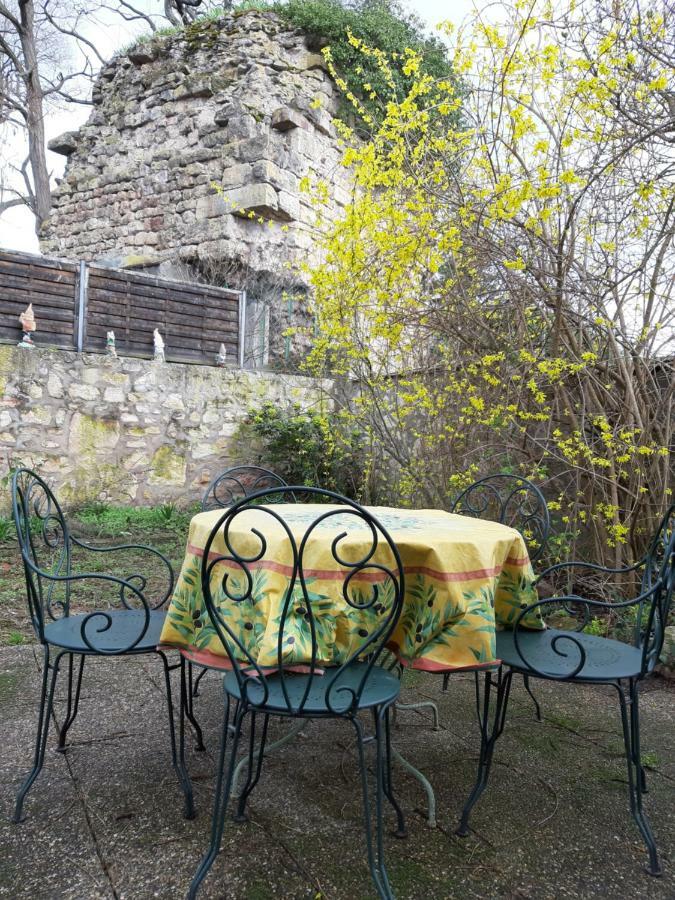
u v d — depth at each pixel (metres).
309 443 7.08
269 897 1.70
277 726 2.74
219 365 8.57
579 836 2.01
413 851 1.91
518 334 4.16
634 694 2.01
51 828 1.96
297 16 10.82
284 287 9.92
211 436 7.78
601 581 3.93
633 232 3.84
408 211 3.96
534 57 3.49
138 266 10.62
